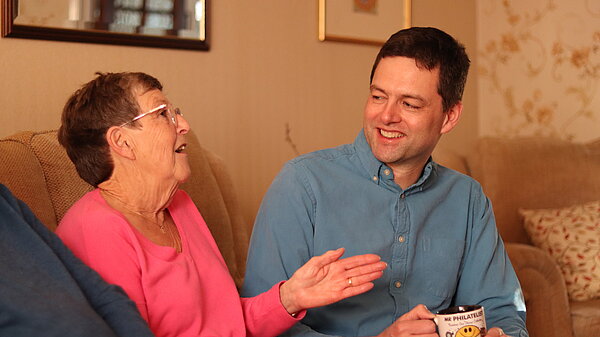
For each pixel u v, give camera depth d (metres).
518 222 3.08
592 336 2.59
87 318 1.01
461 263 1.71
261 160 3.18
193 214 1.48
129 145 1.29
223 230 1.99
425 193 1.65
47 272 1.04
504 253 1.75
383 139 1.55
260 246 1.52
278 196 1.54
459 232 1.68
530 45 3.91
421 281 1.61
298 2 3.30
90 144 1.29
